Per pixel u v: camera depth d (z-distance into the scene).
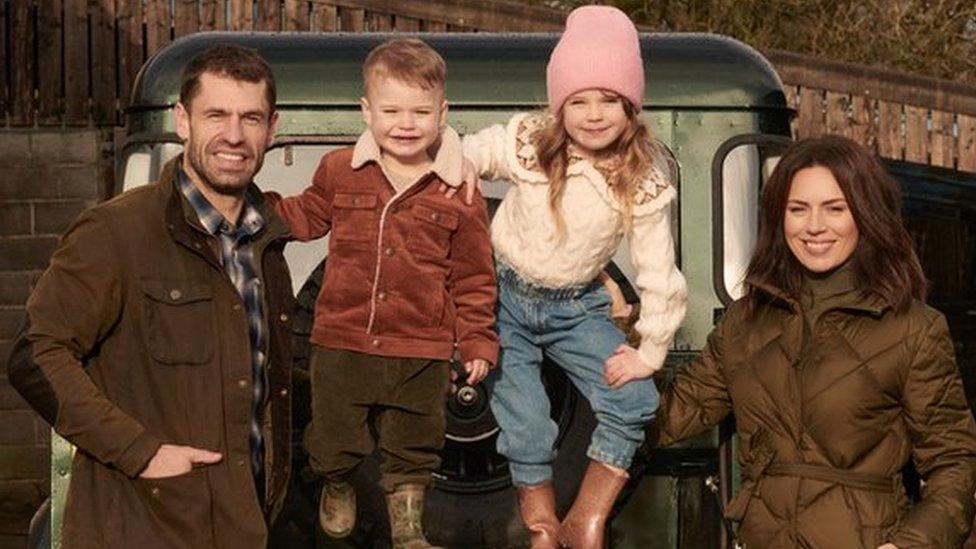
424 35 5.25
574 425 4.91
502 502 4.95
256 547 3.87
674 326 4.28
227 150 3.88
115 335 3.90
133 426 3.77
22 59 11.20
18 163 11.23
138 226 3.89
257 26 11.30
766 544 4.21
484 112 5.12
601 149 4.23
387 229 4.18
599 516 4.36
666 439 4.50
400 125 4.09
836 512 4.14
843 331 4.18
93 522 3.89
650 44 5.22
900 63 16.62
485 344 4.21
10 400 11.25
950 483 4.10
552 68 4.23
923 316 4.14
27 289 11.24
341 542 4.90
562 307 4.38
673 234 5.10
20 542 10.38
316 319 4.26
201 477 3.85
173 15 11.27
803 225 4.20
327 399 4.24
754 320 4.33
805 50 16.69
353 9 11.34
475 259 4.21
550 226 4.23
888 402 4.15
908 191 12.60
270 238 4.03
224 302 3.91
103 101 11.23
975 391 13.48
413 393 4.23
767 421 4.25
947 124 11.78
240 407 3.89
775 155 5.20
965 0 16.98
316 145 5.12
